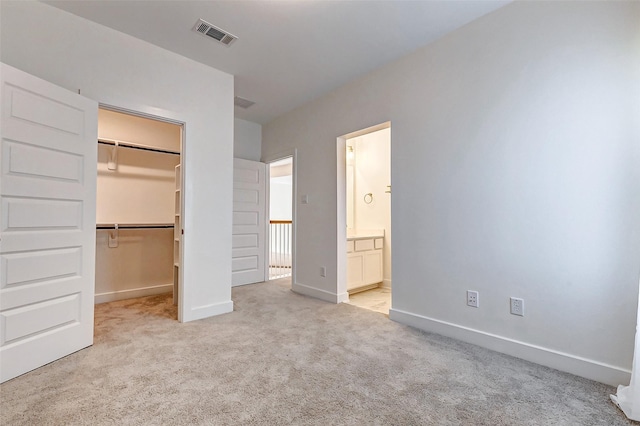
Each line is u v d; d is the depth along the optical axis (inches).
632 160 67.7
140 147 139.5
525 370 76.4
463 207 96.0
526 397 64.7
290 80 133.4
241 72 126.2
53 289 79.4
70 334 83.7
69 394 64.4
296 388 67.5
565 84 76.7
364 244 165.5
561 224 77.2
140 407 60.1
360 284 161.9
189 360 80.7
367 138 191.6
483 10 89.4
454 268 98.0
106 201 141.8
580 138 74.5
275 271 222.5
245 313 123.2
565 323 76.4
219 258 122.7
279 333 101.0
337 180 141.1
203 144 118.8
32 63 84.0
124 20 93.8
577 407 61.2
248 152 185.8
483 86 91.7
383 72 120.6
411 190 110.0
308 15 91.3
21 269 72.9
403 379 71.6
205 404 61.4
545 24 80.0
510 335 85.6
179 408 60.0
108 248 142.6
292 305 135.3
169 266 161.5
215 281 121.3
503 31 87.6
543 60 80.4
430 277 104.2
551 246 78.7
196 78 117.6
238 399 63.2
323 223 147.3
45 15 86.4
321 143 149.2
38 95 76.4
